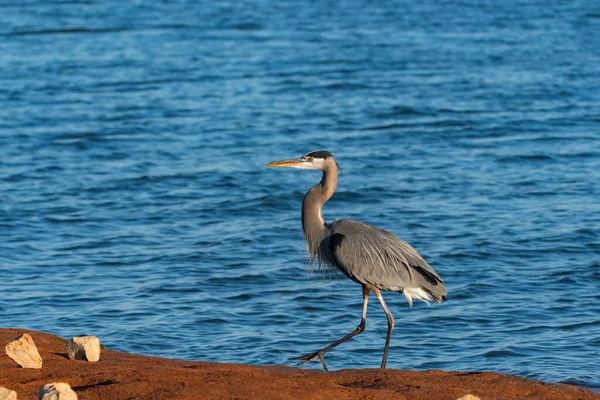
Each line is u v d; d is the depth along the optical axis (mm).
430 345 11750
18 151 24484
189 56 38906
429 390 7344
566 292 13828
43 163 23312
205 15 51000
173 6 54750
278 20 48969
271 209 19656
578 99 30297
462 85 32844
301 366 11039
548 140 25109
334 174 10383
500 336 12023
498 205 19156
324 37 43250
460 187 20719
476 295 13797
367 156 23828
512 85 32656
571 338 11867
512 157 23375
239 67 36438
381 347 11719
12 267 15320
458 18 49031
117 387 7141
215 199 20266
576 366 10836
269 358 11242
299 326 12516
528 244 16406
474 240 16688
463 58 37938
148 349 11500
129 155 24219
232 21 48594
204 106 30047
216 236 17406
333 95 31516
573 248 16109
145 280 14578
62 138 25906
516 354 11320
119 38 43438
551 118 27703
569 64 36438
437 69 35750
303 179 22047
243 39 42969
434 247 16375
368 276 9789
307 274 14961
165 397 6895
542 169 22172
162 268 15281
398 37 43125
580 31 44594
